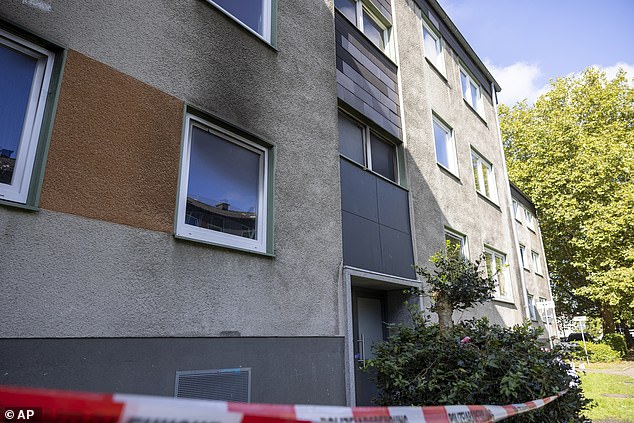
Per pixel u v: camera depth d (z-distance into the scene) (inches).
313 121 224.7
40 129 121.3
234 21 189.9
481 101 545.3
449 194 377.4
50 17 126.6
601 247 794.2
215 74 175.8
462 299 244.7
